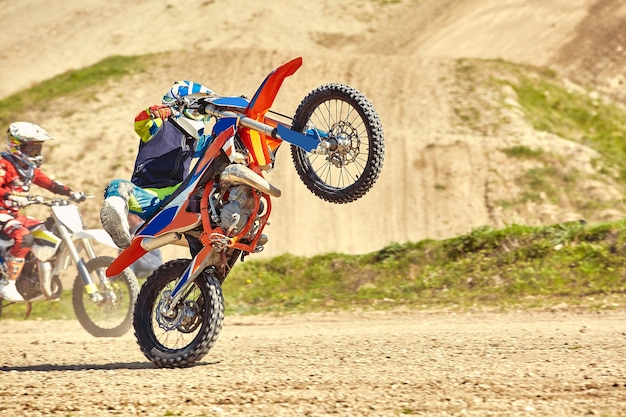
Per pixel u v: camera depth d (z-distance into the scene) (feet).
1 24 212.23
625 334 46.34
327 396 31.63
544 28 187.93
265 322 64.08
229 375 36.86
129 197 40.88
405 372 35.96
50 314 74.28
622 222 77.15
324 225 118.11
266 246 114.42
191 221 39.68
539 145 131.95
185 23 200.13
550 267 72.79
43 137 58.34
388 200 121.80
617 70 170.91
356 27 200.64
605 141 144.66
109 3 218.38
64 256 58.18
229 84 154.10
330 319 64.39
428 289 73.97
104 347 49.80
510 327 52.90
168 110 40.50
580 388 31.60
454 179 124.36
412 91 148.77
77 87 157.99
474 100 145.07
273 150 41.01
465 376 34.45
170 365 39.86
